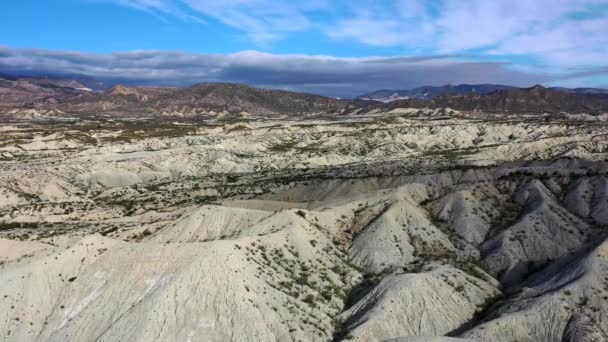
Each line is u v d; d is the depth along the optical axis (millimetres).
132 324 58750
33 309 64250
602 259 68438
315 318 63125
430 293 66125
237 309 59781
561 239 85250
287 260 72250
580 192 101188
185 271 63188
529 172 118625
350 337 58562
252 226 83312
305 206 107125
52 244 93062
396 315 62469
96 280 66812
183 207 122812
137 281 64375
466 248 86250
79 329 61000
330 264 76188
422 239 85688
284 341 57594
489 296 70438
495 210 97438
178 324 58812
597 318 59844
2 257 81250
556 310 61312
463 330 62531
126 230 99750
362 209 94125
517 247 83438
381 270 77312
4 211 127438
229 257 65250
